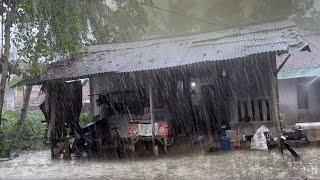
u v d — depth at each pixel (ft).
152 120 48.01
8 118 75.05
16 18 50.19
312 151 43.96
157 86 53.16
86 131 51.72
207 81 52.01
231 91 50.21
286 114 66.69
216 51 46.37
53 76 50.65
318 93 66.54
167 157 45.75
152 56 50.75
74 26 52.85
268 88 47.85
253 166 36.81
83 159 49.24
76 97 55.06
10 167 45.60
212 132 52.42
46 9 50.55
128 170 39.22
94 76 47.93
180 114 53.42
